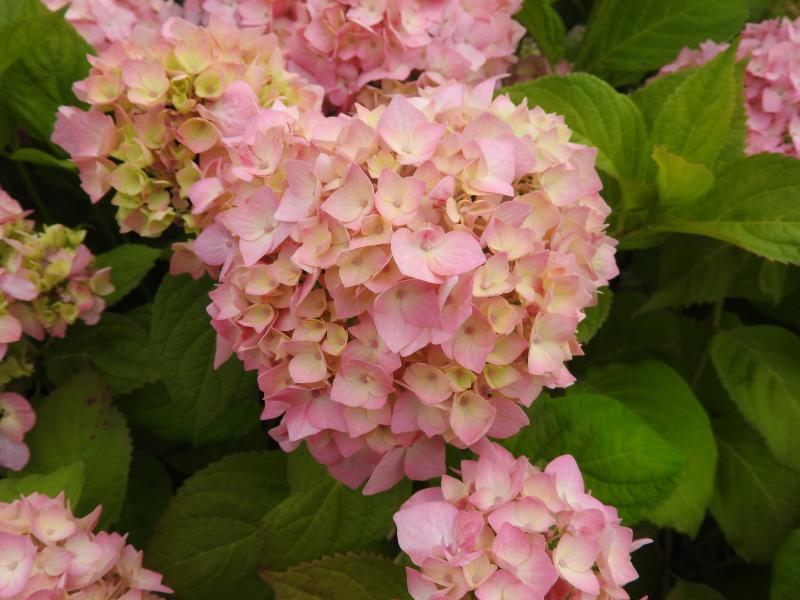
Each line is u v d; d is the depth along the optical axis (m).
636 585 0.79
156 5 0.75
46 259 0.66
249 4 0.72
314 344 0.54
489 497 0.54
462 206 0.55
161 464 0.75
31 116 0.72
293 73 0.69
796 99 0.74
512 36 0.79
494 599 0.51
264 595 0.69
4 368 0.67
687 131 0.67
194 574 0.68
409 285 0.53
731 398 0.75
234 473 0.70
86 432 0.68
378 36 0.68
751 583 0.80
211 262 0.61
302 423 0.56
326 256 0.54
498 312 0.54
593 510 0.54
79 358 0.72
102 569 0.57
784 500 0.75
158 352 0.67
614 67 0.87
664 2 0.84
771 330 0.78
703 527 0.84
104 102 0.64
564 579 0.52
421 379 0.54
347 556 0.61
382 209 0.53
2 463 0.66
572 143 0.65
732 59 0.66
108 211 0.78
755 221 0.66
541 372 0.55
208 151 0.63
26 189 0.81
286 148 0.58
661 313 0.81
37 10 0.70
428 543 0.53
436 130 0.55
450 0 0.72
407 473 0.57
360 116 0.59
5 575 0.54
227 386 0.68
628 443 0.62
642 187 0.67
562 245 0.58
